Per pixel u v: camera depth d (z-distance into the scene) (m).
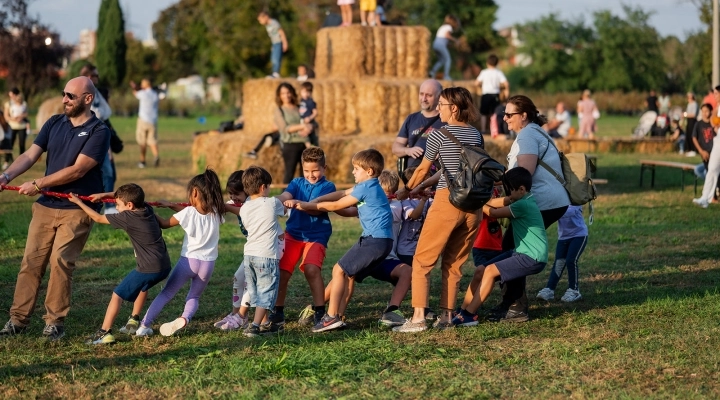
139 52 80.06
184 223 6.33
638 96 69.50
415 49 17.56
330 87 16.81
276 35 18.61
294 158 14.21
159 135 38.06
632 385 5.16
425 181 6.80
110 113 11.49
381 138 15.54
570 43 78.88
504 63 85.75
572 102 68.38
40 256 6.30
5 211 12.86
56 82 42.06
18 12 39.53
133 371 5.46
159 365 5.59
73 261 6.26
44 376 5.37
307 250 6.62
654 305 7.19
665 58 79.12
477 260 7.29
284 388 5.09
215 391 5.05
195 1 61.44
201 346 6.04
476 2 69.81
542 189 6.73
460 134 6.33
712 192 13.88
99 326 6.64
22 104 19.69
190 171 19.27
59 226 6.25
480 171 6.05
